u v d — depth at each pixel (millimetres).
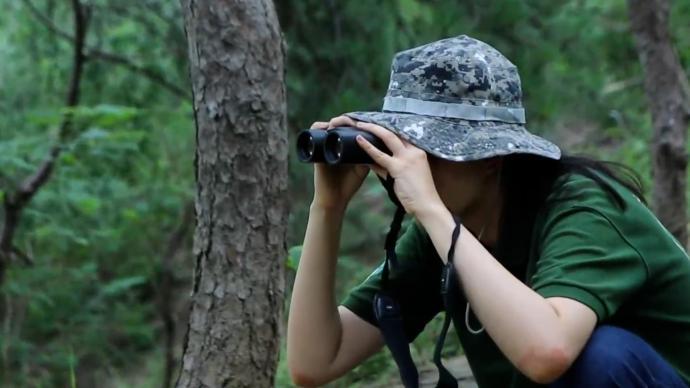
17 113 10430
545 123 10641
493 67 2959
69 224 10180
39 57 10742
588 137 12281
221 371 4109
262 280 4105
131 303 12234
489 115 2928
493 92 2938
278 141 4113
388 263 3408
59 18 10992
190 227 11906
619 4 11938
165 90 10969
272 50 4086
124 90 10703
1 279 9398
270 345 4156
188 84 10523
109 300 11797
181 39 10242
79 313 11305
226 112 4043
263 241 4102
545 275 2791
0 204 9859
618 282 2779
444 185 2959
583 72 10500
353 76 9203
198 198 4156
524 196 3000
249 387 4129
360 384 5879
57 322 11273
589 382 2766
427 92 2939
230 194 4074
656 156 6793
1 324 11211
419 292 3465
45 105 10742
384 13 9242
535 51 9648
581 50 10344
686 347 2994
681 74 6957
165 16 10234
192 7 4059
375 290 3529
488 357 3229
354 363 3498
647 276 2871
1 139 10148
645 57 6785
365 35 9203
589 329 2713
